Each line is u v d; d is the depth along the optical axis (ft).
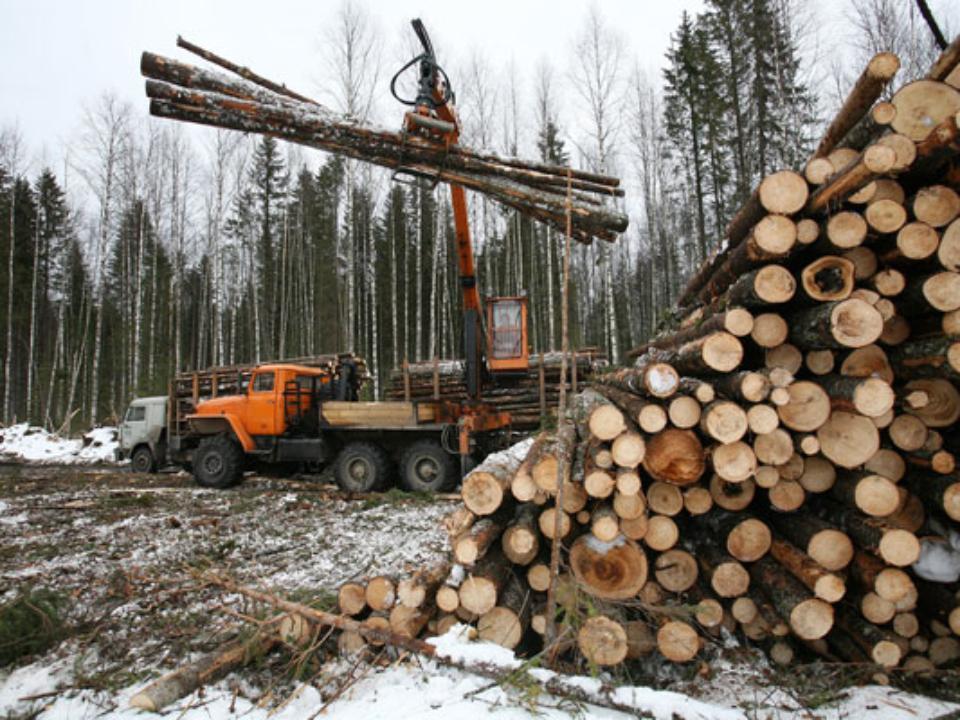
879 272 9.34
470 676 8.36
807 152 54.85
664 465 9.26
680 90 71.82
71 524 20.49
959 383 8.89
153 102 12.17
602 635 8.48
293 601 11.16
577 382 36.06
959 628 8.15
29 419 75.10
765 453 8.96
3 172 95.86
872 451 8.68
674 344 13.39
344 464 26.27
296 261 93.25
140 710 8.06
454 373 38.09
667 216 79.41
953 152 8.23
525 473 9.82
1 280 86.43
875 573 8.36
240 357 97.86
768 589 9.04
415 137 13.02
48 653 10.16
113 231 85.92
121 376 83.46
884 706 7.73
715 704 8.17
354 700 8.16
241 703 8.33
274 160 96.73
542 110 76.79
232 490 27.73
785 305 9.93
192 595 12.92
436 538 17.29
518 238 70.79
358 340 83.30
